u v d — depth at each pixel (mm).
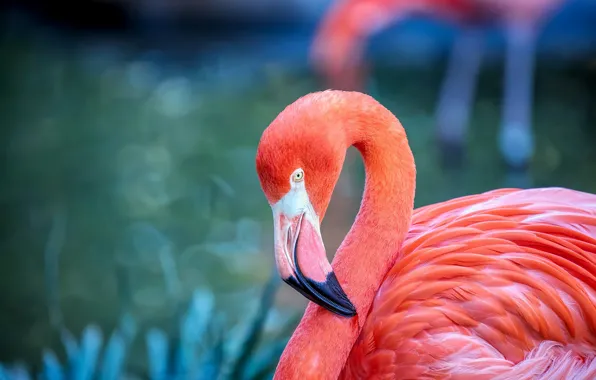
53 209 8969
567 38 14266
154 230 8367
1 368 5242
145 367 5758
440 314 3314
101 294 7062
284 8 15906
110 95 13320
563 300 3258
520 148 9539
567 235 3379
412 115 11641
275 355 4684
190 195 9281
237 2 15922
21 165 10359
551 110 11461
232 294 6898
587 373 3209
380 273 3381
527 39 10695
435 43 15078
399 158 3305
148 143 11070
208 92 13250
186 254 7809
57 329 6461
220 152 10602
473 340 3250
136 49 15938
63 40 16609
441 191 9102
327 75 11789
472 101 12445
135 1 16250
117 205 9078
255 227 8430
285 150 3064
